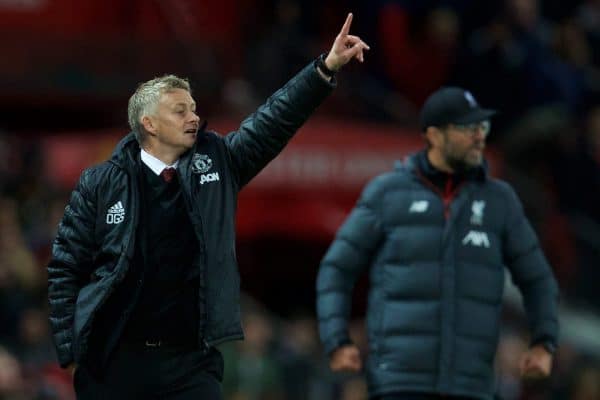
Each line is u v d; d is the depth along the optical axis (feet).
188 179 71.05
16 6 157.07
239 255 156.76
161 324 71.20
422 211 88.79
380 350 88.17
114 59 159.63
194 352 71.82
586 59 192.95
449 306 87.76
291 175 154.51
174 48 161.58
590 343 164.04
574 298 170.40
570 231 173.27
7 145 149.89
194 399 71.72
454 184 89.45
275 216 153.99
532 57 176.96
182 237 71.20
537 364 89.97
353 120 171.63
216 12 166.81
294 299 161.58
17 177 146.30
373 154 157.48
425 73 175.73
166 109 71.15
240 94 163.12
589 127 178.60
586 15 196.54
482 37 177.68
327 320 89.61
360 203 90.07
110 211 71.26
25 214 142.51
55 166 153.58
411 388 87.20
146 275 70.85
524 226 90.53
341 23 173.17
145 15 162.71
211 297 70.59
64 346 72.54
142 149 71.97
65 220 72.64
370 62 174.50
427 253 88.33
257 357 131.75
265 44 166.50
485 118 88.58
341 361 89.45
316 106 72.54
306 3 169.89
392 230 88.94
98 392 71.82
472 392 87.61
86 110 164.76
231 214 71.92
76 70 157.99
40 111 164.66
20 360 122.11
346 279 89.92
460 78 176.86
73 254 72.43
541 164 174.60
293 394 133.69
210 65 162.61
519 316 162.20
